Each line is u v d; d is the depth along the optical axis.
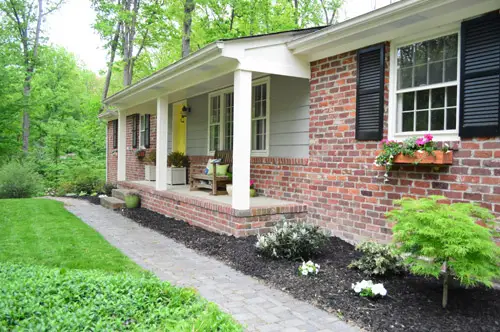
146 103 10.65
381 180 5.20
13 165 13.59
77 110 26.52
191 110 10.77
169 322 2.52
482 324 3.06
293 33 6.19
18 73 17.98
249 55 5.91
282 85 7.17
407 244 3.35
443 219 3.18
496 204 3.94
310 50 6.02
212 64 6.28
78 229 7.00
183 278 4.41
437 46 4.67
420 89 4.82
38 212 8.77
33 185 13.26
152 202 9.36
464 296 3.64
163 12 16.84
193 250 5.73
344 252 5.18
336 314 3.39
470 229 3.10
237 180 5.92
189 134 10.95
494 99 3.92
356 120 5.51
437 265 3.25
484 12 4.03
